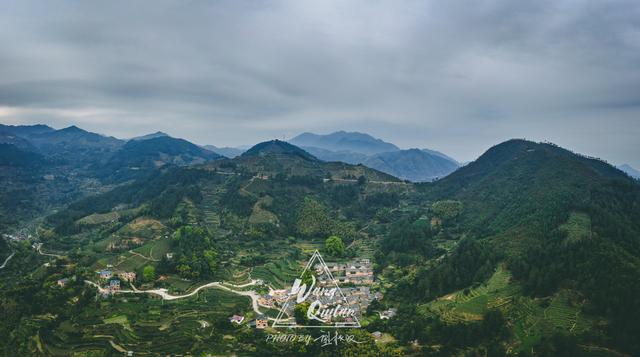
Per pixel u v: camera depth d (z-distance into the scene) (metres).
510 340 158.00
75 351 166.88
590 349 144.75
